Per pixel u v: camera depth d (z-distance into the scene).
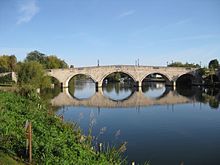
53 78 122.44
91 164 19.06
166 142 33.59
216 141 34.25
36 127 24.25
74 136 25.64
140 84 126.81
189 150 30.62
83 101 74.12
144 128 41.00
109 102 73.00
